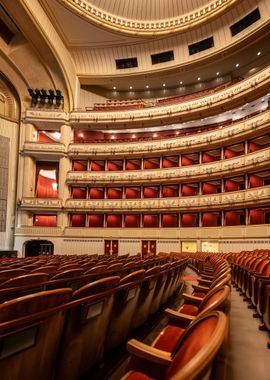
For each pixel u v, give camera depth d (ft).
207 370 1.69
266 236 36.29
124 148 49.57
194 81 54.65
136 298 6.55
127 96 58.44
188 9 47.83
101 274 7.58
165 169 47.47
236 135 41.24
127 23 49.26
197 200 44.42
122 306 5.98
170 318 5.47
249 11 42.63
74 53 53.06
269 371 4.86
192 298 7.09
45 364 3.98
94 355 5.15
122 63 53.88
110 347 5.96
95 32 49.26
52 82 52.49
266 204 38.01
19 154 50.70
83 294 4.52
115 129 52.90
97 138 54.24
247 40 43.80
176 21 48.70
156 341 4.77
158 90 57.52
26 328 3.46
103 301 4.91
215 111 45.75
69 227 48.67
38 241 49.57
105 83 56.03
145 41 50.85
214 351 1.60
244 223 41.22
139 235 47.24
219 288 3.94
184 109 47.14
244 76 50.26
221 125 47.67
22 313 3.43
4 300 5.16
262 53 46.44
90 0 46.14
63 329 4.29
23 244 48.06
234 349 5.93
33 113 51.11
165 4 48.16
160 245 46.14
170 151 47.47
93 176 49.90
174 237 45.55
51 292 3.76
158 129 52.47
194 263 26.76
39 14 42.52
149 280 7.39
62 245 48.32
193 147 45.57
